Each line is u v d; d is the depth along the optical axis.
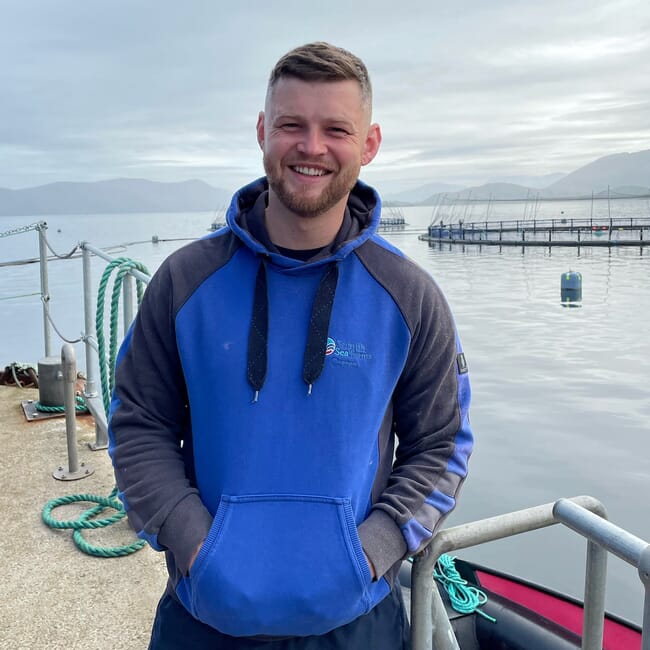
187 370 1.47
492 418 12.86
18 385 5.34
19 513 3.36
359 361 1.43
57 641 2.46
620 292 30.14
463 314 26.62
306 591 1.34
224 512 1.38
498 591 3.23
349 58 1.42
